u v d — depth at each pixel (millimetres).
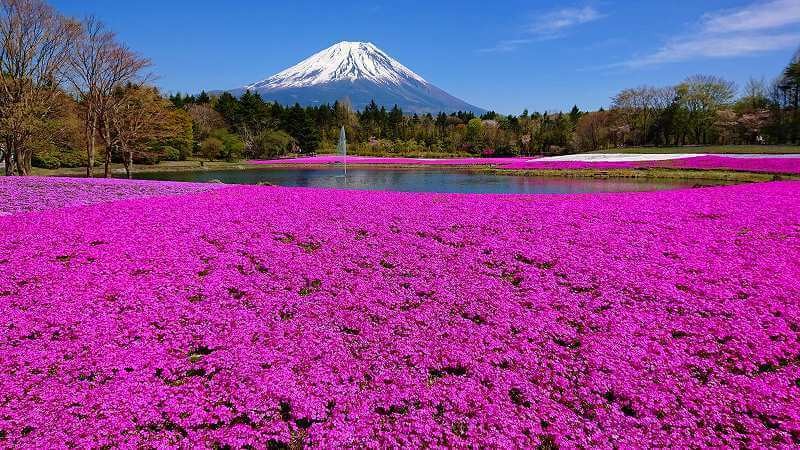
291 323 8203
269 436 5500
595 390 6320
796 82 67188
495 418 5730
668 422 5691
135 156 58906
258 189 23438
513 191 31312
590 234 13672
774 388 6277
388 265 11305
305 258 11641
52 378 6480
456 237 13570
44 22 30891
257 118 100062
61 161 53719
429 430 5516
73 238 12508
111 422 5598
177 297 9016
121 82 36812
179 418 5773
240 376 6578
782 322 7902
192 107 91562
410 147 101438
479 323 8367
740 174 34188
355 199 20438
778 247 12109
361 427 5609
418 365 6918
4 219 14562
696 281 9742
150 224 14297
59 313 8188
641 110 88938
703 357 7074
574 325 8172
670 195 21109
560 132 93875
